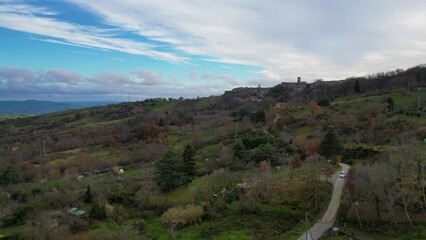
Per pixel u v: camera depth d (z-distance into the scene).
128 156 157.38
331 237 68.31
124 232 74.50
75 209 95.56
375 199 76.00
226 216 86.44
